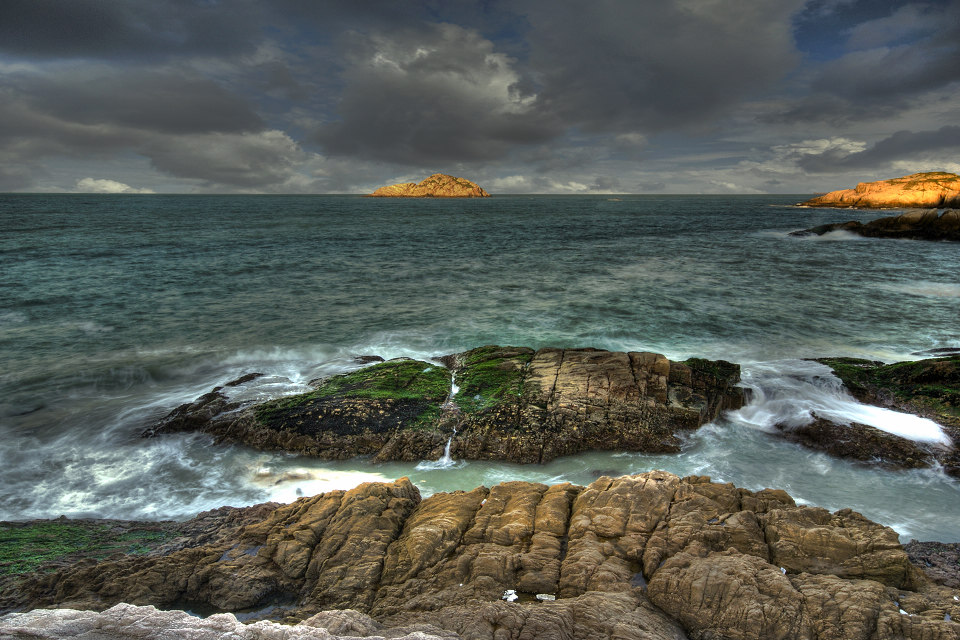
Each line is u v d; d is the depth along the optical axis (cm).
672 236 6119
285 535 871
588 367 1600
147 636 549
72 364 1912
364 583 756
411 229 7119
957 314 2525
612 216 10406
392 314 2555
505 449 1338
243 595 759
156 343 2139
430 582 745
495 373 1642
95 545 933
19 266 3622
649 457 1334
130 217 8719
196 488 1209
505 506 927
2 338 2164
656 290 3058
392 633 597
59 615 575
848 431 1361
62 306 2630
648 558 759
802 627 625
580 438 1369
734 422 1486
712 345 2108
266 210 12269
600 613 642
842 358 1834
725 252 4641
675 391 1509
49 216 8669
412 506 967
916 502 1130
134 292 2944
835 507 1115
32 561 865
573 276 3512
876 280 3325
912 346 2083
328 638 555
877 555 740
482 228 7356
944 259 4128
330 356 2005
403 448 1341
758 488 1191
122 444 1398
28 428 1472
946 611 646
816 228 5953
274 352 2048
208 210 11856
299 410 1451
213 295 2917
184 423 1463
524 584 726
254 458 1336
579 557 765
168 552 891
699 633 648
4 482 1223
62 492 1188
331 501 955
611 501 888
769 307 2661
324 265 3928
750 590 671
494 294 2978
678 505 872
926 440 1329
